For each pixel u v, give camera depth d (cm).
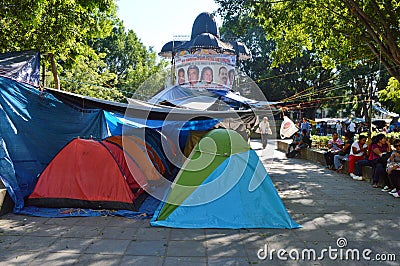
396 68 1338
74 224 545
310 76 3206
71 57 1345
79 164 635
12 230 515
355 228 536
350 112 4022
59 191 624
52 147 761
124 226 538
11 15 954
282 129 1859
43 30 1149
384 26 1159
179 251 441
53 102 762
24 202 625
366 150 974
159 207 596
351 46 1442
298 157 1544
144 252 437
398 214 613
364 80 2834
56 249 445
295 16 1334
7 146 663
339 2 1284
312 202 702
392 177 762
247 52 1531
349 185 882
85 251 439
